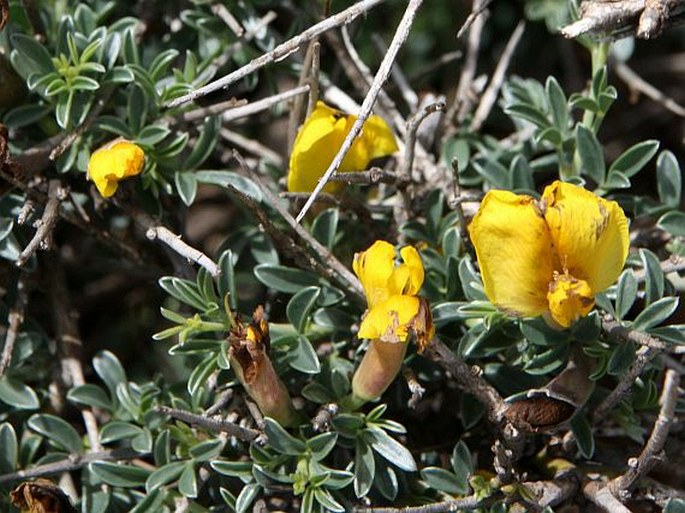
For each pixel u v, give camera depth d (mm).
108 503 490
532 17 544
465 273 481
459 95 534
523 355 482
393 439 477
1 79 498
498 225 455
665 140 579
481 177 514
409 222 499
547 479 485
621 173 498
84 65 492
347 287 490
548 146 521
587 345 475
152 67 502
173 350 478
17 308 497
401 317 458
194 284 482
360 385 476
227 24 518
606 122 575
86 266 538
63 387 505
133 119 496
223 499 486
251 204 482
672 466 493
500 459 469
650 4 470
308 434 483
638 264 491
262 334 468
